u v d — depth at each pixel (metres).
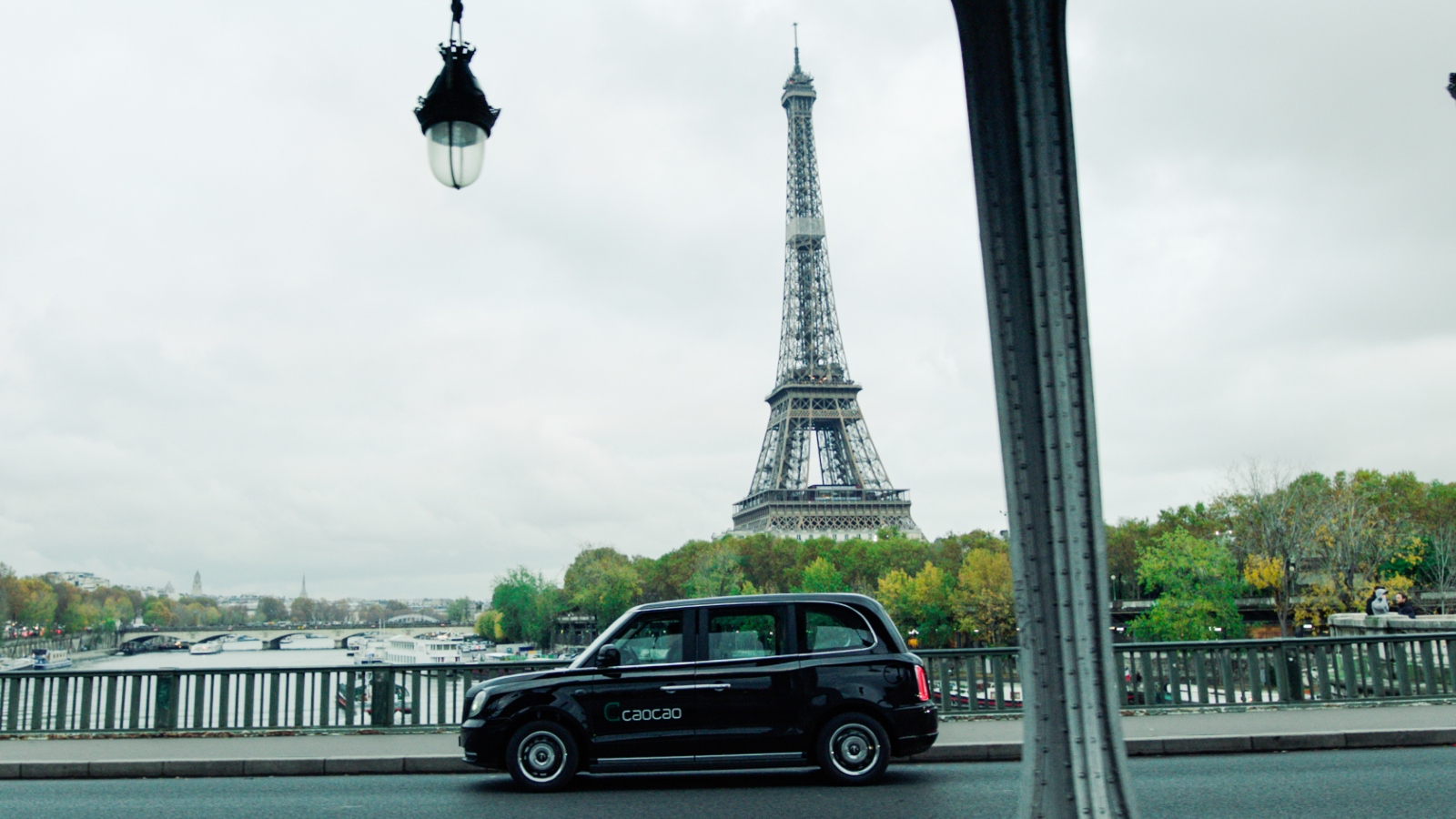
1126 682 20.28
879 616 14.11
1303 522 77.50
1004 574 98.81
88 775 15.62
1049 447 5.13
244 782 14.93
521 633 169.88
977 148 5.29
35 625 195.00
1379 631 33.44
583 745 13.73
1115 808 4.96
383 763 15.72
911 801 12.30
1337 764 14.28
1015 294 5.23
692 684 13.76
